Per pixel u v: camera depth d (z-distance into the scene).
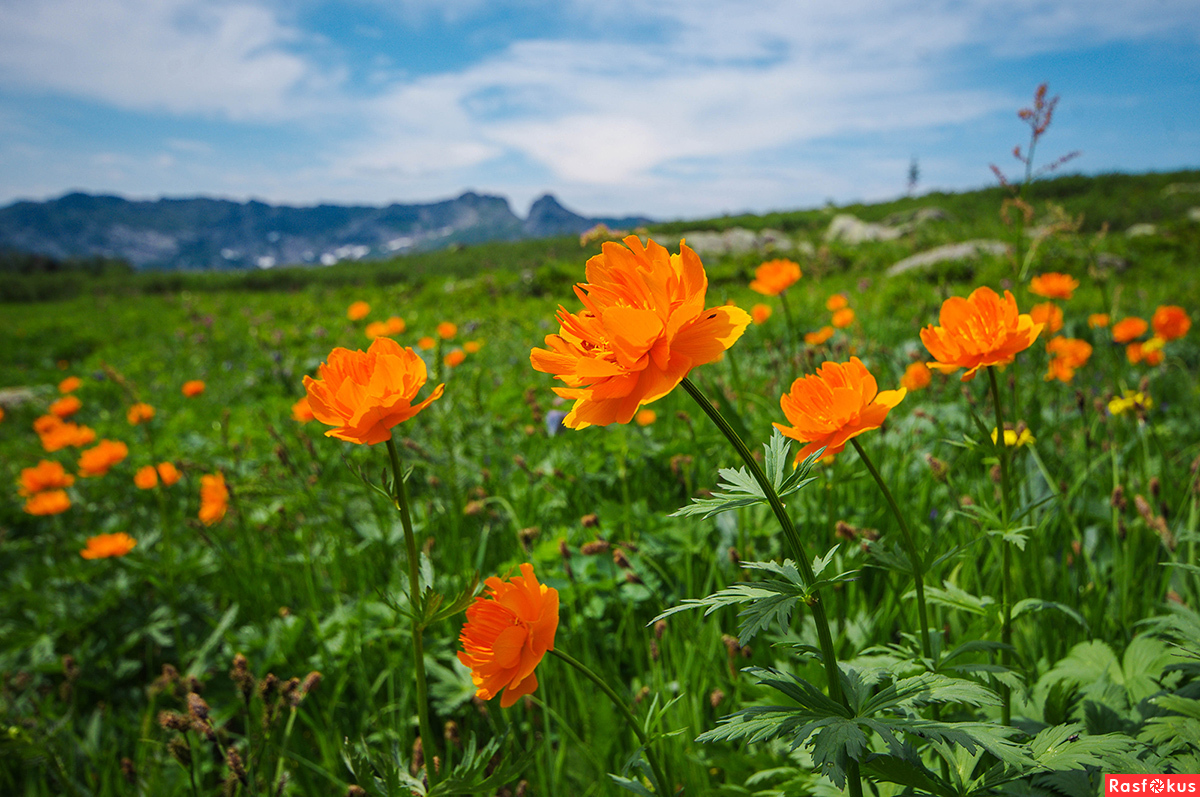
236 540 2.92
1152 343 2.72
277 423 4.54
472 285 14.77
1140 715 1.14
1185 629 1.12
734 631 1.83
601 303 0.80
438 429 3.36
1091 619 1.57
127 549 2.38
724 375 3.53
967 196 28.73
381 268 30.50
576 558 2.07
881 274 11.66
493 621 0.92
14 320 18.42
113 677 2.20
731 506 0.84
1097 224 21.27
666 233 21.67
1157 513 1.74
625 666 1.94
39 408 7.59
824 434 0.92
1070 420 2.72
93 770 1.88
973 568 1.67
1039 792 0.98
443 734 1.78
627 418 0.74
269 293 24.25
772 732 0.82
